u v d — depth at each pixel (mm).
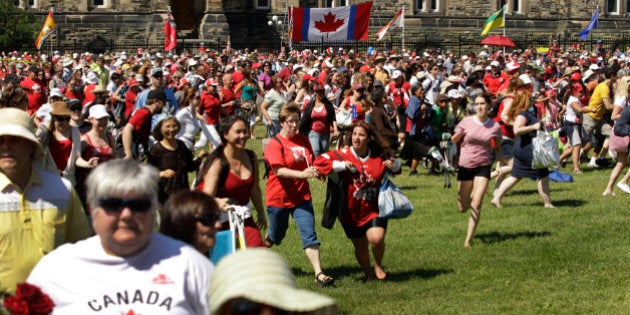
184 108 37812
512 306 22500
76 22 104125
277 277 8969
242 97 58000
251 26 110062
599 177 42438
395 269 26328
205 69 64375
